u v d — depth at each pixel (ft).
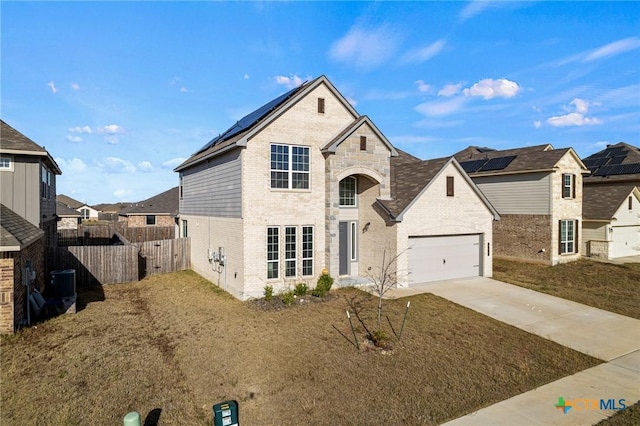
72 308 42.75
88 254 59.62
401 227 54.85
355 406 24.32
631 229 92.12
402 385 26.99
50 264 57.57
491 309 45.68
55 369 28.37
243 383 26.99
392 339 35.12
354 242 60.29
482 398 25.67
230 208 52.60
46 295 49.96
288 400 24.91
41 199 51.42
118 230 97.35
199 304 47.11
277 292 50.52
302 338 35.12
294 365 29.66
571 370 30.40
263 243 49.62
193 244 71.61
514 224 82.43
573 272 68.80
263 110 59.67
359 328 37.93
